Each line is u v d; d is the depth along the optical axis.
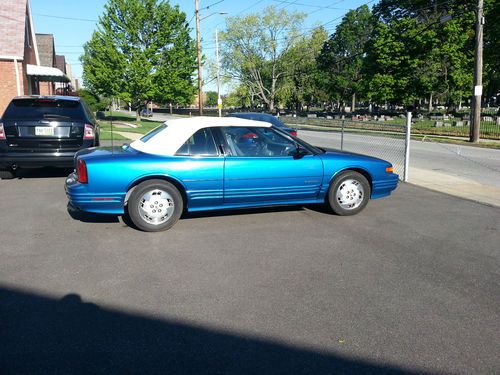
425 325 3.45
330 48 61.62
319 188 6.47
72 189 5.59
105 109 35.94
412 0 43.44
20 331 3.28
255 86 61.69
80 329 3.32
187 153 5.84
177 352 3.04
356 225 6.17
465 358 3.02
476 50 21.20
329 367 2.90
